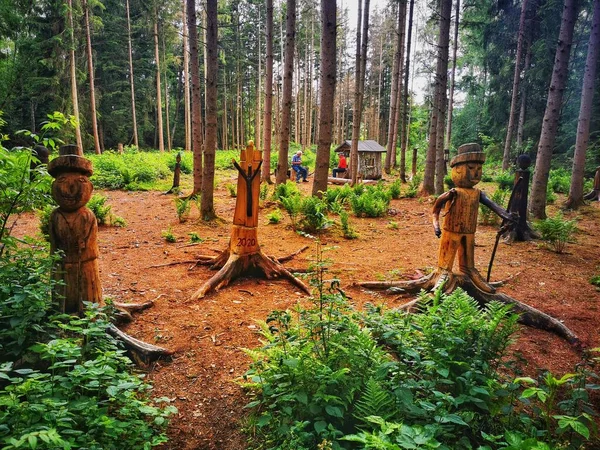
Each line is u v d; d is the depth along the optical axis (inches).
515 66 868.6
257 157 236.8
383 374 109.7
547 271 263.4
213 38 355.6
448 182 635.5
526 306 190.4
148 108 1579.7
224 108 1660.9
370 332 131.7
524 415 110.5
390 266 268.7
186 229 358.0
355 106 652.7
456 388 118.3
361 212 438.0
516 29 873.5
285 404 111.4
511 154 893.8
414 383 109.8
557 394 136.6
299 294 218.7
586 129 478.9
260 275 244.2
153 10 1243.2
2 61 301.4
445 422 101.2
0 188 144.7
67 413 90.7
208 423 123.2
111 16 1347.2
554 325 180.4
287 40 513.7
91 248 152.8
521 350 164.9
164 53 1439.5
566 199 538.0
